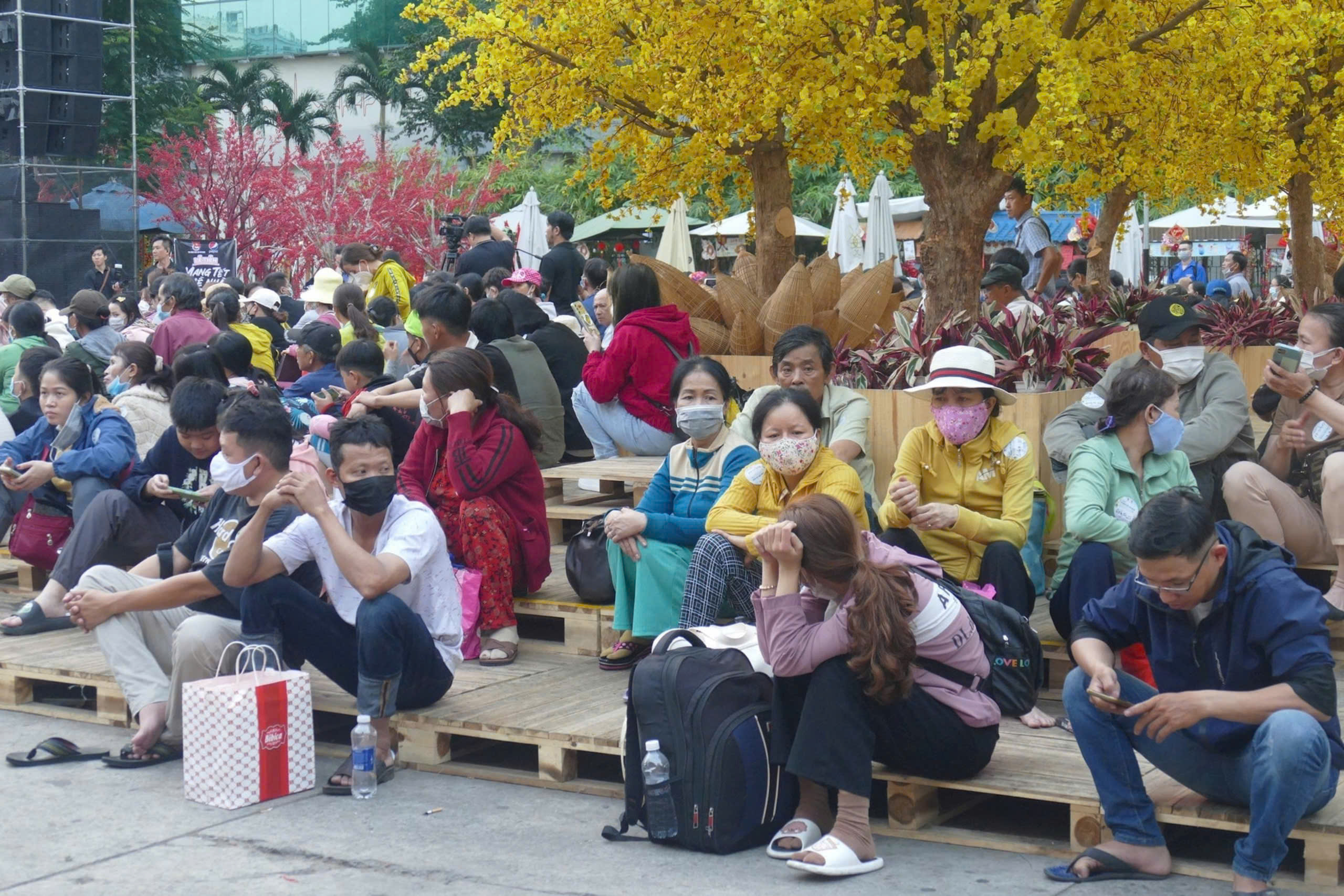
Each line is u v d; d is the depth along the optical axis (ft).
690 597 17.83
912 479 18.71
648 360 25.45
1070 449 19.30
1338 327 18.16
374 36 192.85
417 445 21.79
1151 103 30.76
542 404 26.27
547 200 116.88
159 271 59.41
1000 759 15.71
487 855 15.01
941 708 14.65
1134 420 17.57
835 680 14.21
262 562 17.40
